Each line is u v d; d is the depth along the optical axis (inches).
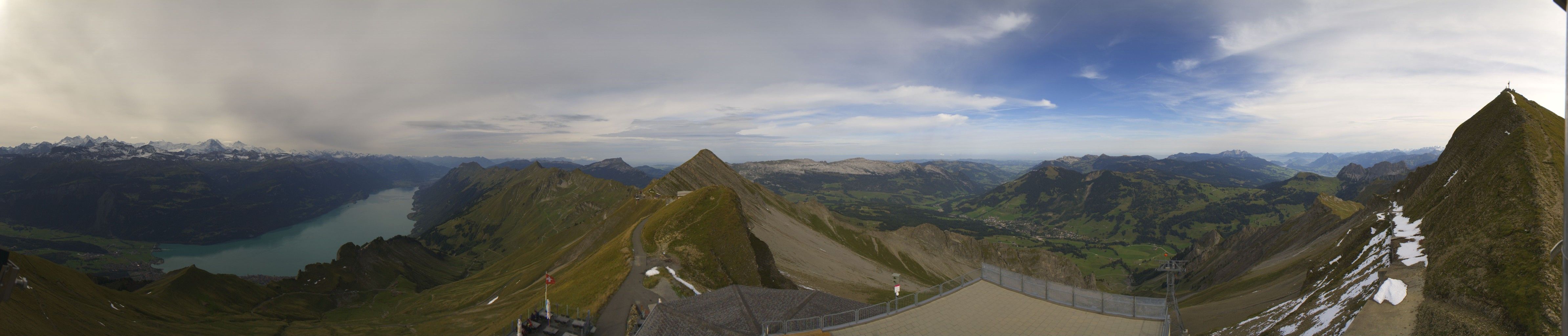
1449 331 1900.8
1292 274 4790.8
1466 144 4119.1
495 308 5600.4
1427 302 2138.3
